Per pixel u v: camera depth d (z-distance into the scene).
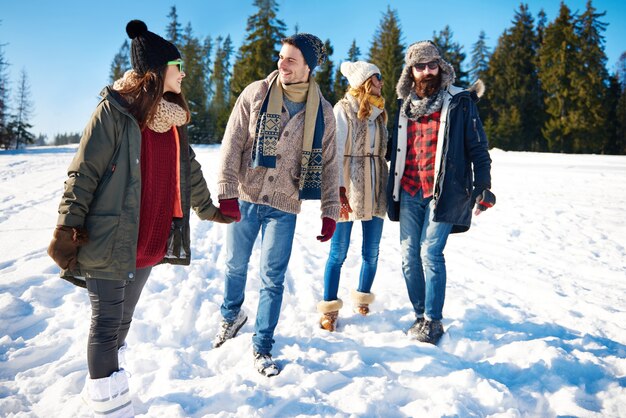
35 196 7.86
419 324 2.75
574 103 34.38
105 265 1.62
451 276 4.20
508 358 2.48
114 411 1.67
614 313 3.18
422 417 1.91
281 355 2.47
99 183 1.63
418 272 2.82
